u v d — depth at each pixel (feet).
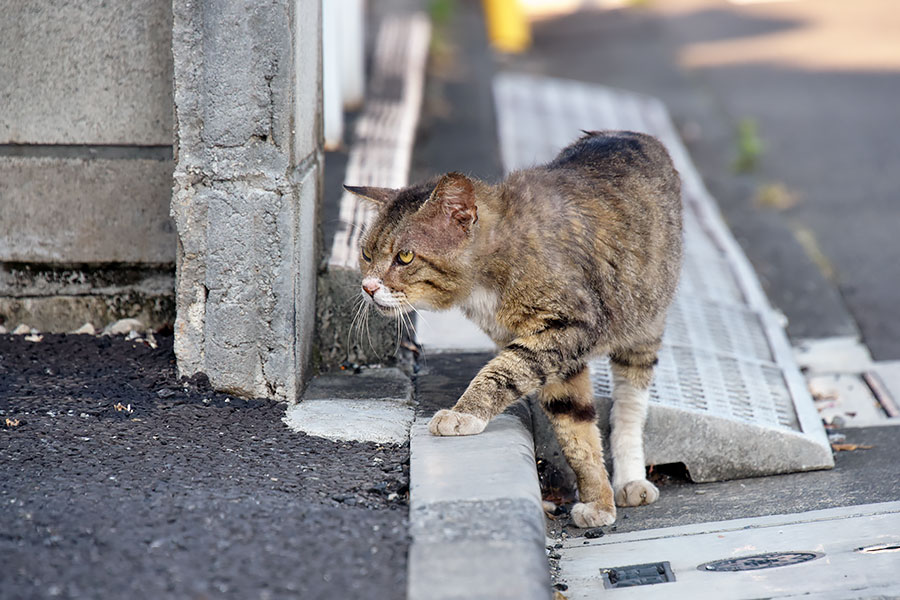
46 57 14.30
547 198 12.69
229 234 12.92
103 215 14.98
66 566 8.86
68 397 13.01
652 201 13.87
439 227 12.41
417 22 40.09
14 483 10.58
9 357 14.26
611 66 42.88
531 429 13.51
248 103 12.57
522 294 12.42
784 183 29.27
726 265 21.83
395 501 10.63
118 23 14.20
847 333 20.31
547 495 14.30
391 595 8.59
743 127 31.17
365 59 32.53
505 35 47.65
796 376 16.65
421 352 15.72
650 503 13.78
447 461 11.30
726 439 14.33
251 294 13.07
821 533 11.83
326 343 14.92
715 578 10.96
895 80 39.24
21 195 14.85
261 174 12.73
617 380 14.26
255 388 13.35
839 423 16.43
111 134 14.65
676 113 36.17
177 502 10.18
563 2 56.95
